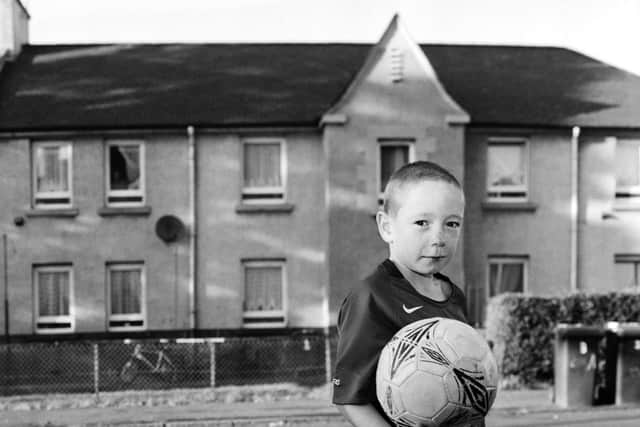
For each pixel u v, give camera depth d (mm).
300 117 19391
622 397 11250
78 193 19281
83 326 19062
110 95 20609
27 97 20406
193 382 15391
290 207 19312
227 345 17938
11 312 19016
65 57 23062
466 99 20922
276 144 19734
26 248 19125
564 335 11070
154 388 14539
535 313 13375
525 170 20125
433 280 2393
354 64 22891
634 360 11281
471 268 19672
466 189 19781
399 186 2193
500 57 24359
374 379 2111
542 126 19797
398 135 18688
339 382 2139
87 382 15844
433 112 18797
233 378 16062
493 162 20109
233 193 19391
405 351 1997
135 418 10883
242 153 19562
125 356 18094
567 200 20172
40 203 19406
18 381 16359
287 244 19344
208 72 22141
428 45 25125
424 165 2227
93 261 19172
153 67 22438
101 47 23922
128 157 19547
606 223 20297
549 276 20000
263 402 12055
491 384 1999
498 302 13578
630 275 20375
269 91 20859
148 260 19188
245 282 19453
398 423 2018
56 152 19453
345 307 2254
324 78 21781
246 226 19344
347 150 18578
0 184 19188
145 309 19125
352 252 18484
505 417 10289
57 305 19281
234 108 19875
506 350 13344
